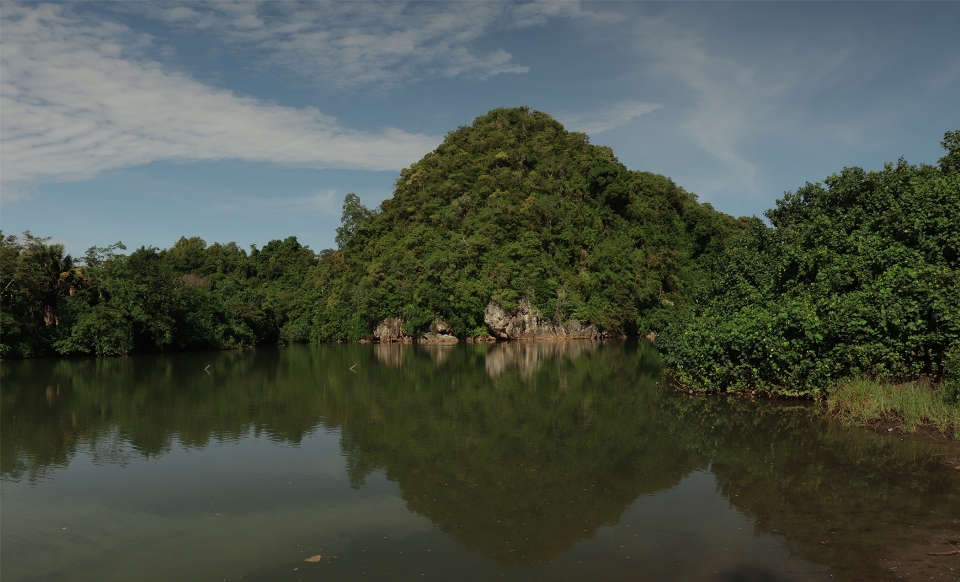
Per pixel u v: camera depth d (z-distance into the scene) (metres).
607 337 81.62
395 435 14.73
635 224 100.38
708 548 7.53
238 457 12.73
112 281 51.12
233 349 62.44
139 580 7.03
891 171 19.55
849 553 7.17
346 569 7.21
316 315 81.44
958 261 15.22
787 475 10.38
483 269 78.44
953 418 12.42
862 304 15.41
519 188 92.94
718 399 18.64
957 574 6.52
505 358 44.19
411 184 101.19
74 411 19.05
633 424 15.56
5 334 45.06
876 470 10.45
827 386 16.12
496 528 8.45
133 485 10.83
